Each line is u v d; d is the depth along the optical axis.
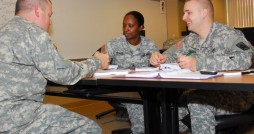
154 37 6.00
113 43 2.67
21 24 1.34
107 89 1.64
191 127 1.58
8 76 1.26
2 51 1.26
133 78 1.32
